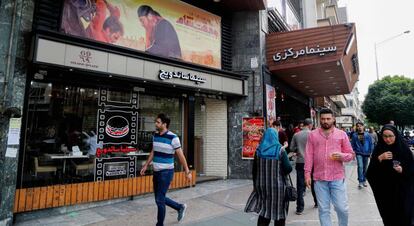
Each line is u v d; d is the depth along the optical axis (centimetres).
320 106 2075
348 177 946
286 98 1406
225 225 468
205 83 826
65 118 600
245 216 518
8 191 475
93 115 645
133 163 700
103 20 662
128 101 709
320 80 1210
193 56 855
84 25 628
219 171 932
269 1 1158
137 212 552
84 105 633
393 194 335
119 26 690
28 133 545
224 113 955
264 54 991
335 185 366
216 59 924
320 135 385
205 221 488
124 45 695
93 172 634
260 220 360
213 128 960
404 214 321
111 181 616
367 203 594
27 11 527
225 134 945
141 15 738
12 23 493
